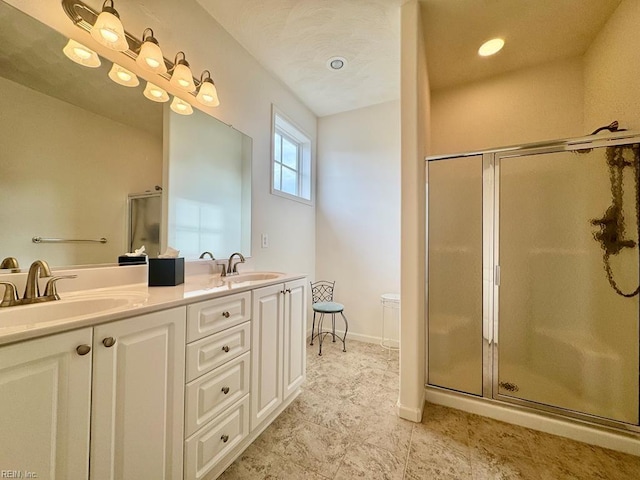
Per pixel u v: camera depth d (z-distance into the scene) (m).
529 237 1.67
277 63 2.34
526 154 1.68
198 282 1.53
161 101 1.58
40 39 1.10
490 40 1.97
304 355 1.96
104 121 1.32
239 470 1.27
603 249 1.51
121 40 1.20
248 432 1.40
